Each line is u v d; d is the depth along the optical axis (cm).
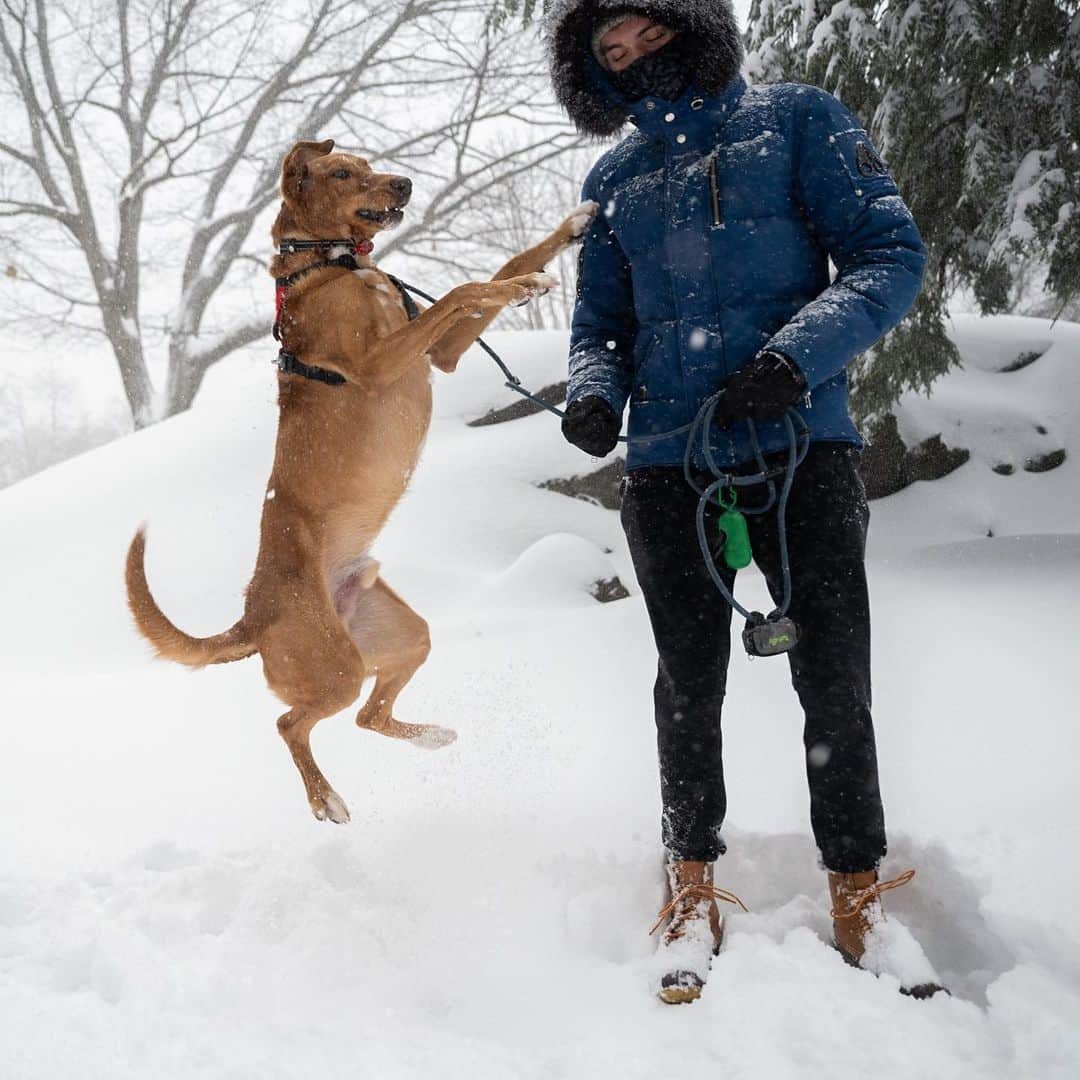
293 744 323
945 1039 180
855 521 223
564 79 242
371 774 372
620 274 255
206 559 863
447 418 1012
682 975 204
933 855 240
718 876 252
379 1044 190
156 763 420
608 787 327
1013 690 402
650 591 236
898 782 311
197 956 228
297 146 336
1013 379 1066
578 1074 177
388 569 820
